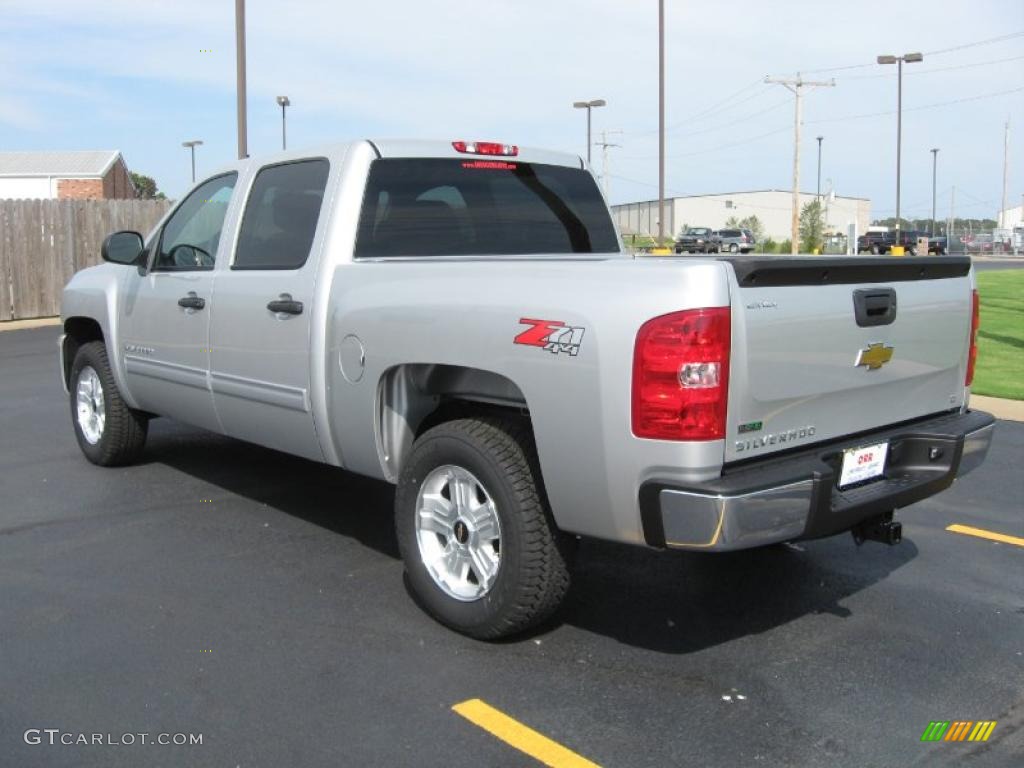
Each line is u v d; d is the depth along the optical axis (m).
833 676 3.95
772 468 3.62
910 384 4.37
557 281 3.77
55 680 3.86
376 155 4.97
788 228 120.50
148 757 3.31
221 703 3.68
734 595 4.82
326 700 3.71
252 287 5.22
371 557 5.29
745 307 3.50
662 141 32.31
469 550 4.19
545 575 3.97
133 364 6.48
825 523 3.71
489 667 3.99
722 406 3.45
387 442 4.60
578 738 3.45
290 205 5.20
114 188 44.25
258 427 5.39
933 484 4.26
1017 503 6.49
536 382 3.77
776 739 3.46
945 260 4.43
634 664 4.03
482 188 5.39
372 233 4.89
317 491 6.58
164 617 4.47
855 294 3.95
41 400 10.22
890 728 3.55
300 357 4.89
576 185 5.89
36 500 6.33
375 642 4.22
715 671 3.98
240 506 6.22
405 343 4.28
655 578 5.05
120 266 6.79
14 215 17.92
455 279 4.16
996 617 4.58
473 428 4.13
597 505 3.67
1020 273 36.56
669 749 3.39
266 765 3.27
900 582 5.03
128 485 6.70
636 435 3.50
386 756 3.33
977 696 3.80
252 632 4.32
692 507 3.41
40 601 4.65
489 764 3.29
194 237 5.98
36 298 18.39
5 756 3.31
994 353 13.73
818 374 3.81
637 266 3.57
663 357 3.42
